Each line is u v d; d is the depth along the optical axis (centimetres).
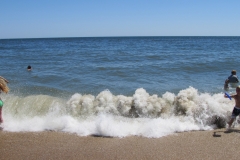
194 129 521
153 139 471
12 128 527
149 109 612
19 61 1844
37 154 417
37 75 1199
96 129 509
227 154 411
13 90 878
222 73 1273
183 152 419
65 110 636
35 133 504
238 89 516
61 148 438
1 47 4366
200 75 1216
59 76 1172
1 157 408
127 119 585
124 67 1462
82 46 4762
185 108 600
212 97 660
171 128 513
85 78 1123
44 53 2748
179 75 1215
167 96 651
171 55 2317
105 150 429
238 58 1912
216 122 549
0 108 537
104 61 1827
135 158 401
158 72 1296
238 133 495
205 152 418
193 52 2739
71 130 514
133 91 880
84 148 438
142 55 2355
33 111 634
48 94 832
